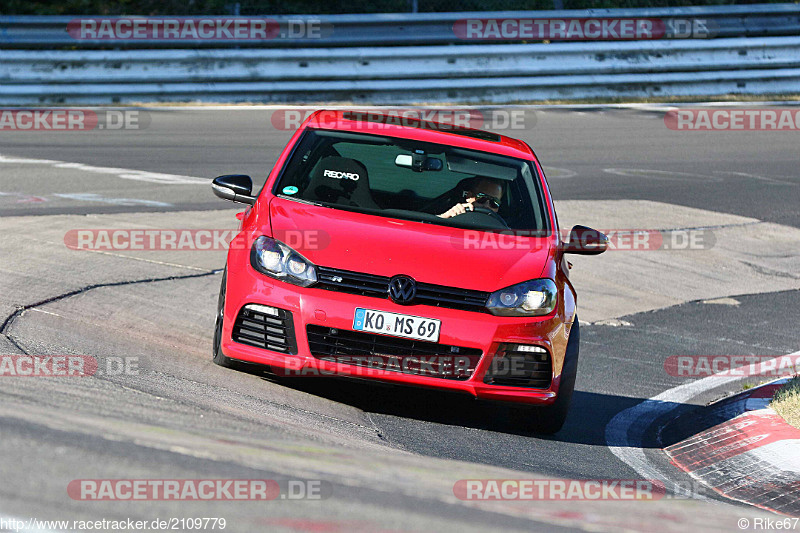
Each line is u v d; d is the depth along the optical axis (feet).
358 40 214.28
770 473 59.93
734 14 246.47
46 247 95.81
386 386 62.34
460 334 58.39
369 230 63.10
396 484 38.60
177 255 101.45
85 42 198.59
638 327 100.22
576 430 67.21
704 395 79.77
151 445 37.86
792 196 172.55
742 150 205.57
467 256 62.18
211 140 170.81
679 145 203.41
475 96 219.00
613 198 158.51
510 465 53.93
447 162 73.26
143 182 138.62
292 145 73.46
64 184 132.16
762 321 107.76
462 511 35.58
